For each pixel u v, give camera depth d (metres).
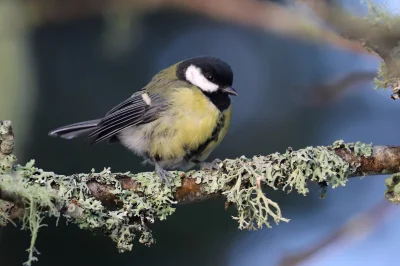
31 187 5.22
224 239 10.57
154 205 6.16
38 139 10.68
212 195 6.24
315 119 11.77
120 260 10.34
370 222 6.24
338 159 6.02
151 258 10.39
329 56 11.73
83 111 11.15
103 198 6.01
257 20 5.27
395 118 11.59
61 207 5.43
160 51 11.63
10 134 5.45
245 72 12.10
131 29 6.83
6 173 5.50
